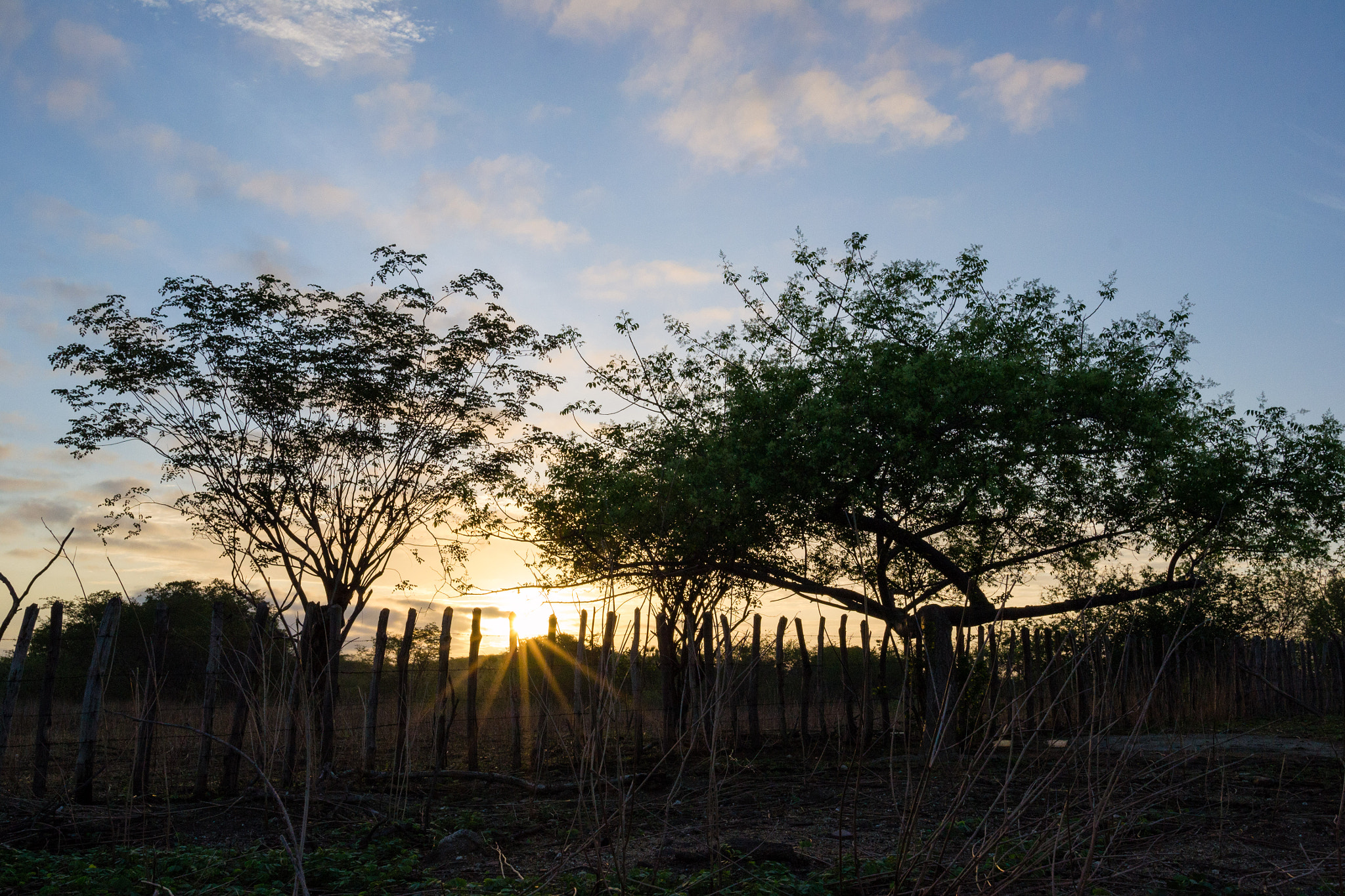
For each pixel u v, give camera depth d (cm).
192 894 507
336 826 754
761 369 1335
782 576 1319
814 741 1309
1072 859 508
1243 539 1373
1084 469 1265
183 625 1457
